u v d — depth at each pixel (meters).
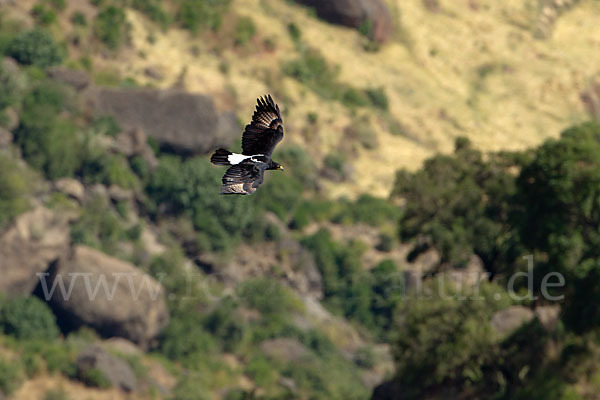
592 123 37.81
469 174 45.12
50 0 90.50
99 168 73.56
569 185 33.53
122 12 94.19
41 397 53.25
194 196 75.62
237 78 97.81
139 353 61.22
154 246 72.81
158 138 79.38
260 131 13.26
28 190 67.00
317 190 88.38
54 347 57.09
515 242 40.94
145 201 75.56
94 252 62.03
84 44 89.69
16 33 84.94
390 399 44.72
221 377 61.31
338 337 71.38
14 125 72.69
